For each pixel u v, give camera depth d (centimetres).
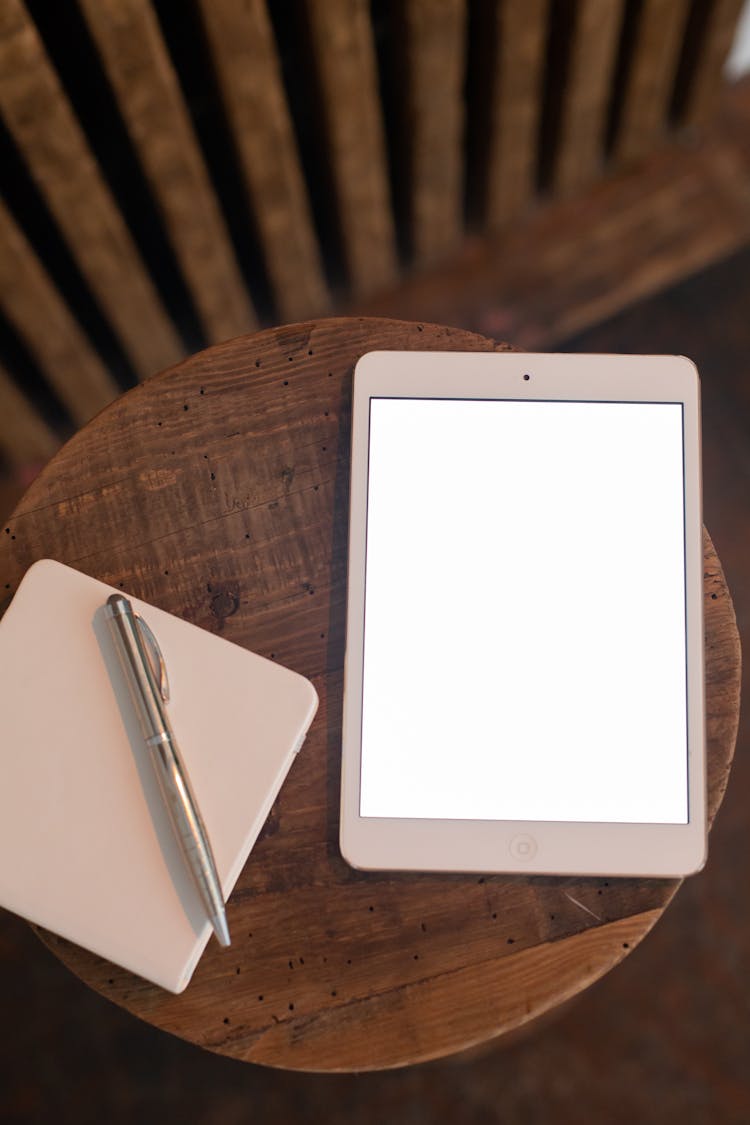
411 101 131
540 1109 134
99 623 81
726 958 138
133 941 75
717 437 159
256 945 79
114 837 77
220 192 136
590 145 159
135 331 137
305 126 136
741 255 167
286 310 153
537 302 168
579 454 84
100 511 88
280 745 79
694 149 171
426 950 79
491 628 82
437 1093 134
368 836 79
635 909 80
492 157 150
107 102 114
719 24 147
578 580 83
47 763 78
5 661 80
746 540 154
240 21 106
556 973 79
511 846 79
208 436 89
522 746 80
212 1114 133
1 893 76
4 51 95
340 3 112
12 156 115
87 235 118
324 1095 134
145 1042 135
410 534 83
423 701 81
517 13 126
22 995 137
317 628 85
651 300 166
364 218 145
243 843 78
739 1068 134
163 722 77
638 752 80
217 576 87
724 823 142
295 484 88
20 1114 134
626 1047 135
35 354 132
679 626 82
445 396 85
